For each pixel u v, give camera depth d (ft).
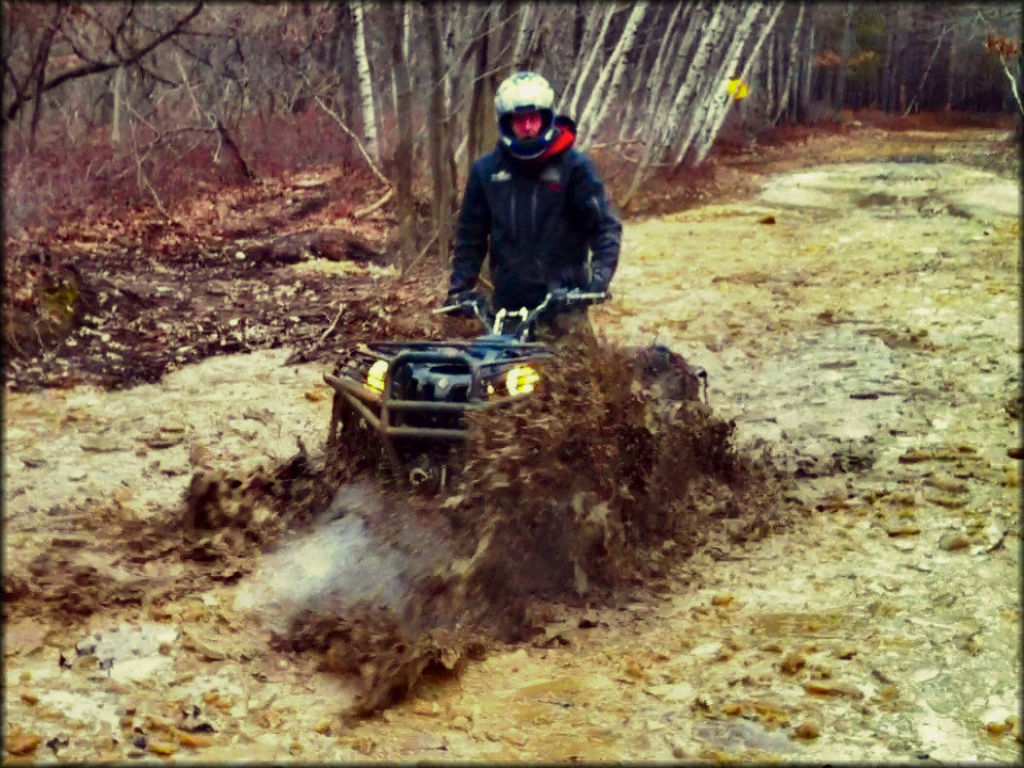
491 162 20.65
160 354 32.91
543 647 16.29
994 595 17.83
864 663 15.64
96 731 13.79
